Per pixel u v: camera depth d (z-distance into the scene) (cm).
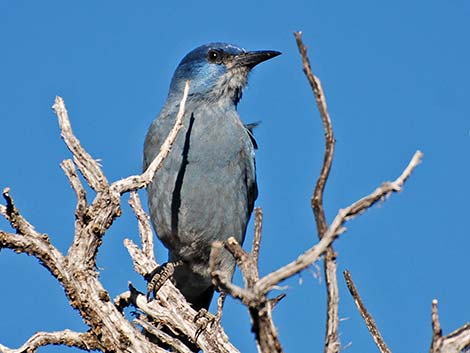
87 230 970
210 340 1145
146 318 1173
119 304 1184
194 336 1148
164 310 1167
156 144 1476
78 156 977
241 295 667
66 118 986
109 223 973
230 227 1470
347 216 660
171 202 1440
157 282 1202
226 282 679
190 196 1439
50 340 963
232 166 1465
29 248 952
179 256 1491
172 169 1436
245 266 688
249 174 1505
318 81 700
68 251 979
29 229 955
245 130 1507
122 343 973
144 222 1296
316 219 702
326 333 734
